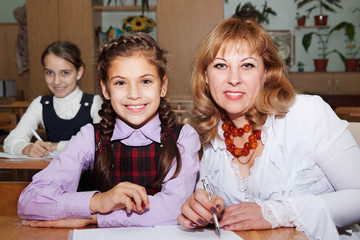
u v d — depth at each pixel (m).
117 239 0.86
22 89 7.35
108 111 1.20
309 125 1.09
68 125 2.35
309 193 1.10
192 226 0.91
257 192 1.12
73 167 1.15
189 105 1.30
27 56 6.59
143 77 1.07
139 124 1.20
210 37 1.10
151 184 1.16
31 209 1.00
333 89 6.23
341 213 0.97
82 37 5.16
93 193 1.00
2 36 7.30
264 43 1.09
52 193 1.01
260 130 1.15
